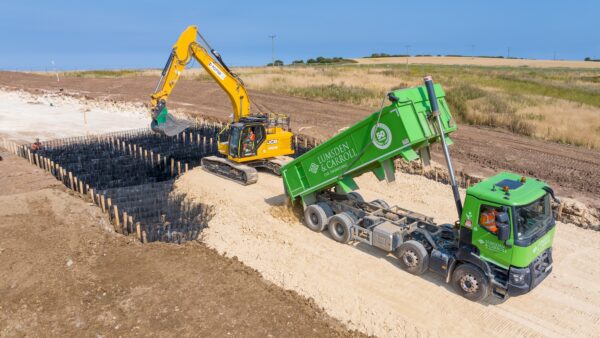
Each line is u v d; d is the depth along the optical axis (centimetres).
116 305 862
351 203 1232
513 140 2209
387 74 4956
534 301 907
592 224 1264
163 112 1581
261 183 1650
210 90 3981
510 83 4244
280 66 7288
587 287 953
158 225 1266
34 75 5712
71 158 1889
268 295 910
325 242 1165
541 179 1638
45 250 1061
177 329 791
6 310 841
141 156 1917
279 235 1204
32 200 1360
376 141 1011
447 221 1270
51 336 773
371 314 865
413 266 990
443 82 4072
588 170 1739
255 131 1659
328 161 1146
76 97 3766
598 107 2923
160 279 959
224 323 809
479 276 873
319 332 801
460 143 2133
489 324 836
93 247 1100
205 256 1075
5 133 2466
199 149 2083
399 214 1134
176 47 1559
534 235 828
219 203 1452
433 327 827
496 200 820
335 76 4734
